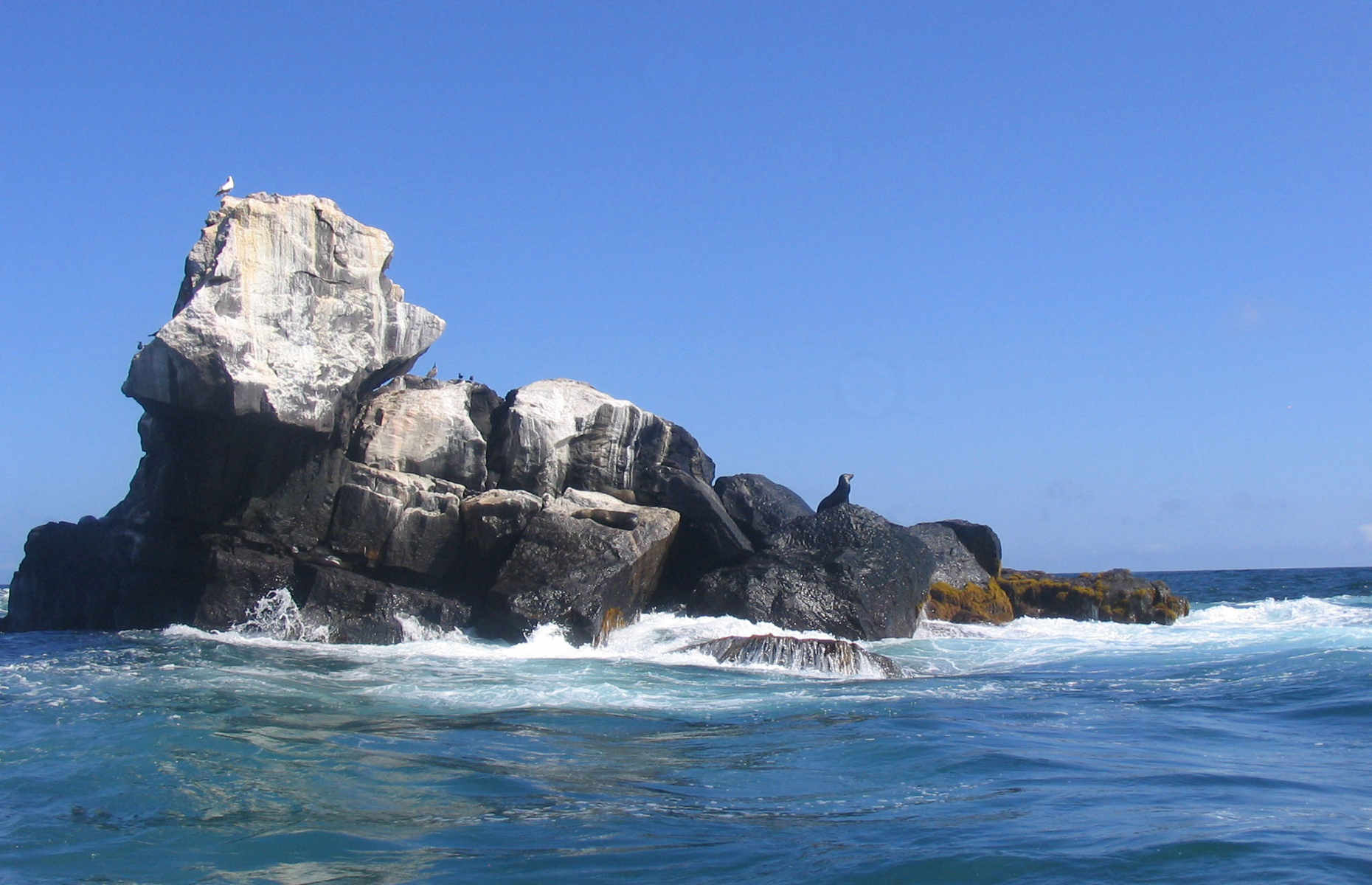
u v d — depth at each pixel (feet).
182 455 84.99
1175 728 49.75
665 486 99.25
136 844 31.81
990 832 32.12
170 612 91.50
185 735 45.62
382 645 79.92
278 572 85.10
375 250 88.84
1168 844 30.40
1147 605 108.47
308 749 44.01
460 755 43.45
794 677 67.87
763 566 92.12
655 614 90.17
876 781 39.47
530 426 97.50
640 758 43.47
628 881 28.45
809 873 28.86
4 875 29.30
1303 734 48.08
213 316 79.77
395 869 29.60
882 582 91.91
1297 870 28.07
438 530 87.30
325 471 87.25
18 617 102.47
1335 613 111.55
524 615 79.97
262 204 85.20
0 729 46.91
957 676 69.92
